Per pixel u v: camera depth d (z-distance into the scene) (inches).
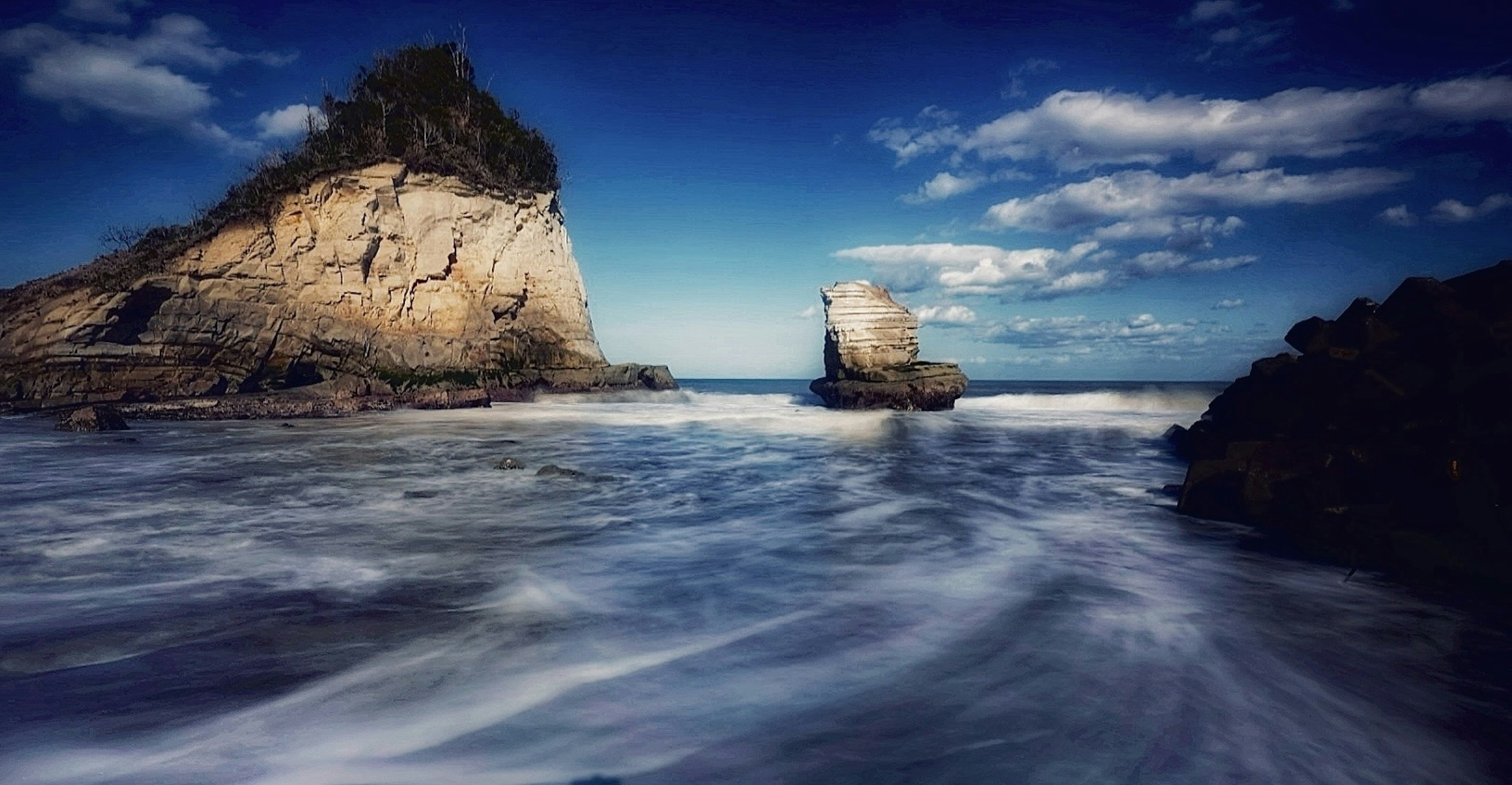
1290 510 291.9
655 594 212.7
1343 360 322.3
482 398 1061.8
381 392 1017.5
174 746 120.9
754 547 275.9
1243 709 137.5
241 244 978.1
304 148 1113.4
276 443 620.7
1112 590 217.8
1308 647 170.7
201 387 938.7
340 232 1051.3
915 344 1108.5
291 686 144.3
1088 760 118.0
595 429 780.0
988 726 130.1
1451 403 257.3
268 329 993.5
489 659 159.5
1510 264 270.4
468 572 233.9
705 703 138.6
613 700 140.0
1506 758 122.0
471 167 1187.3
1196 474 340.5
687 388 3663.9
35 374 873.5
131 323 960.3
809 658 162.4
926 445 669.3
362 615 189.3
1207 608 199.9
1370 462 266.8
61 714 131.3
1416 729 131.1
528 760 117.9
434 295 1145.4
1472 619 191.3
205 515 325.4
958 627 183.0
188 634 172.9
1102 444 682.2
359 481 424.5
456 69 1349.7
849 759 118.3
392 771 114.1
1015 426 843.4
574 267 1369.3
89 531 290.2
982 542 285.6
